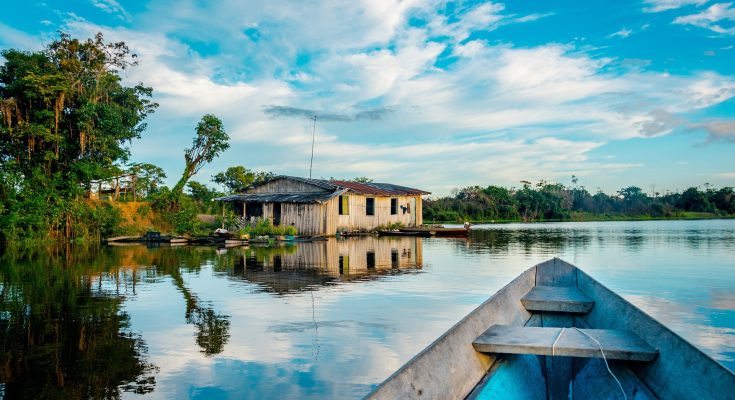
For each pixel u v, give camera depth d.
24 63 23.78
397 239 24.31
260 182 28.98
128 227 26.02
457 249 18.39
